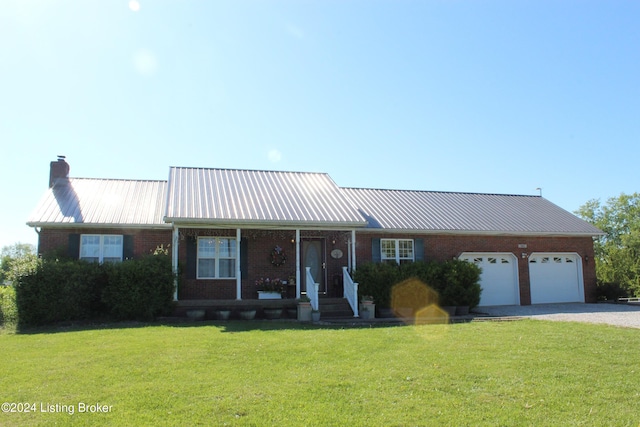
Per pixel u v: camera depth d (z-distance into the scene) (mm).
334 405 6875
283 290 19609
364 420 6340
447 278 19938
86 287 16641
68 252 18438
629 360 9672
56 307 16141
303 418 6375
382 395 7336
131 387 7641
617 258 35500
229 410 6641
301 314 16516
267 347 10797
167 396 7199
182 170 22094
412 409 6770
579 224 25344
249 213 18359
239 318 17281
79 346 11109
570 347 10953
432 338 12188
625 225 48156
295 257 20453
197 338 12008
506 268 23641
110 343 11398
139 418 6336
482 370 8820
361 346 10977
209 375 8367
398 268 19734
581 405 7020
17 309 15922
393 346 11031
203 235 19453
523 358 9805
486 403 7059
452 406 6902
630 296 27109
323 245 21125
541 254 24141
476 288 20266
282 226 18422
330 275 20922
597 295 24828
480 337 12359
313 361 9469
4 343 11938
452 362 9422
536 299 23859
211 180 21406
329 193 21891
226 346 10891
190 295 19094
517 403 7066
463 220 23641
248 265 19859
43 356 10039
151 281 16703
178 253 19219
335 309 18391
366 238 21547
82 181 22438
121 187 22359
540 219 25359
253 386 7727
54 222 18125
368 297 17953
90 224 18406
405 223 22188
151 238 19203
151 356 9828
